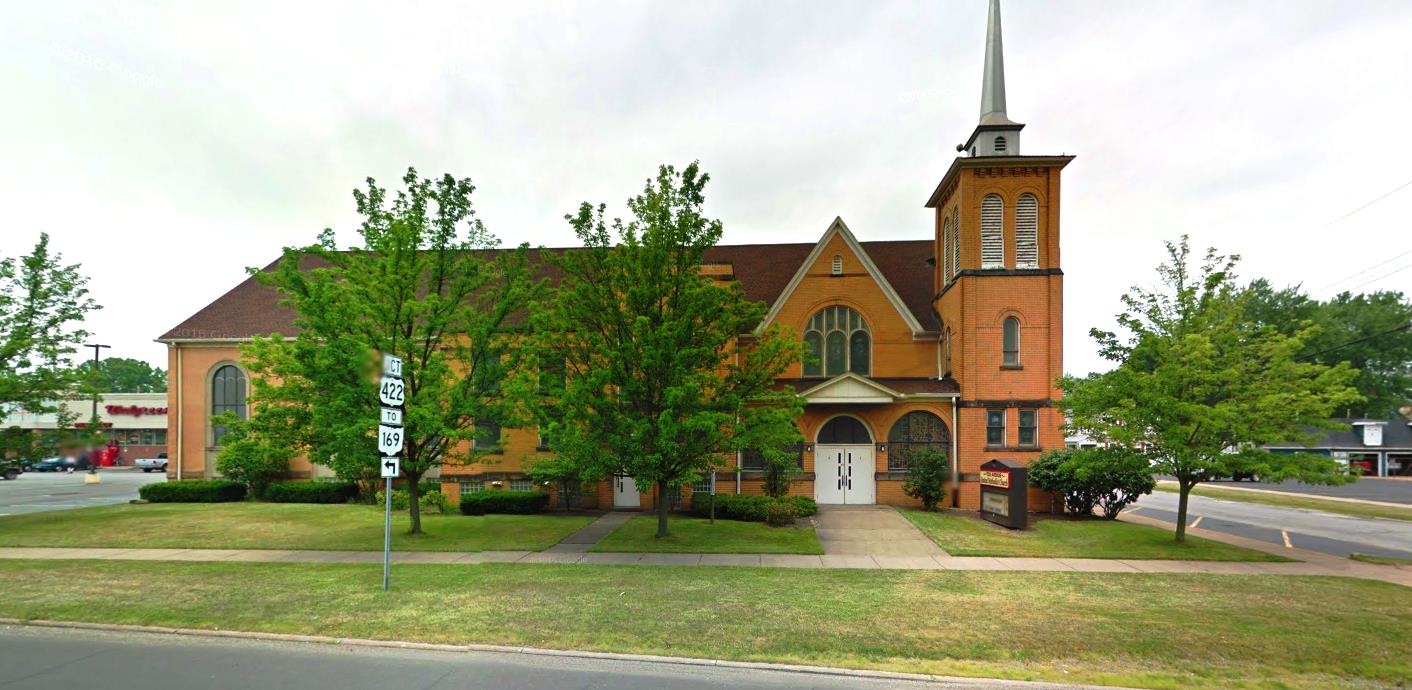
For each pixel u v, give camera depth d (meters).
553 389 16.42
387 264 16.58
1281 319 64.31
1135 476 20.77
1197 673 7.62
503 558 14.64
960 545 16.38
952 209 25.36
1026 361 23.42
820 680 7.38
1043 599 11.04
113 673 7.39
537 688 6.99
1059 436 23.14
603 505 23.83
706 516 21.61
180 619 9.54
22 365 20.12
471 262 18.30
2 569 13.41
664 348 15.95
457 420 17.56
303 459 27.98
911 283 28.16
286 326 29.19
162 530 18.56
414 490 17.98
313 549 15.78
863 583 12.20
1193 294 17.30
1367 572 13.74
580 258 17.50
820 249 25.66
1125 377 17.42
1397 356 63.81
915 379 24.94
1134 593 11.53
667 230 17.00
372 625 9.23
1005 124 24.69
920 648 8.38
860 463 24.25
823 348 25.42
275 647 8.41
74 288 20.88
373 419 15.93
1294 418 16.00
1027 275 23.55
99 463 55.62
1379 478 52.91
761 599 10.87
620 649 8.27
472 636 8.74
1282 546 17.55
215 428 29.09
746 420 17.08
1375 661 7.99
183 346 29.27
